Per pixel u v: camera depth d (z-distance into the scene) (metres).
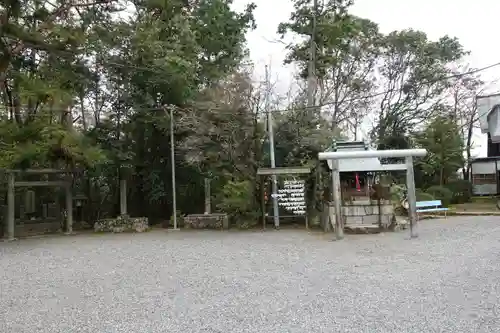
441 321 4.88
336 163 12.19
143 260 9.69
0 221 15.79
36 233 16.25
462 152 23.45
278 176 15.74
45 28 14.54
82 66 16.19
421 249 9.70
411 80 25.42
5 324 5.30
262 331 4.76
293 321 5.07
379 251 9.74
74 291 6.95
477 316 5.00
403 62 25.50
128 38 16.53
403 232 12.88
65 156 14.67
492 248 9.31
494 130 15.96
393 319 5.00
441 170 22.33
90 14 15.45
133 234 15.52
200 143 15.80
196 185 19.14
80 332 4.93
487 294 5.88
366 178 13.92
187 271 8.26
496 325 4.69
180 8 18.05
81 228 17.77
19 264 9.73
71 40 14.65
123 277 7.90
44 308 5.99
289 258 9.31
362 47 25.12
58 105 14.27
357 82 25.12
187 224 16.89
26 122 14.37
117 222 16.50
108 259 10.02
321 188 15.47
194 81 18.44
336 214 12.15
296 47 24.34
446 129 22.34
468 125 26.69
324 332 4.66
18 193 18.44
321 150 15.73
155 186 18.39
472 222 14.27
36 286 7.42
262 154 16.08
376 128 25.73
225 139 15.68
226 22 21.05
